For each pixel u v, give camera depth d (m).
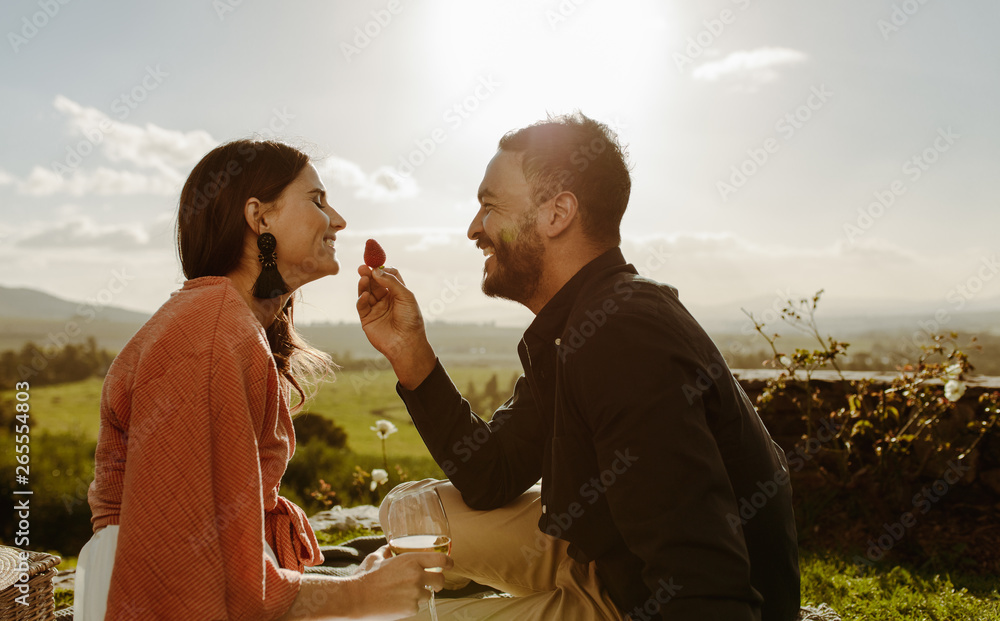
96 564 1.33
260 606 1.26
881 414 4.16
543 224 1.69
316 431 7.98
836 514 4.07
